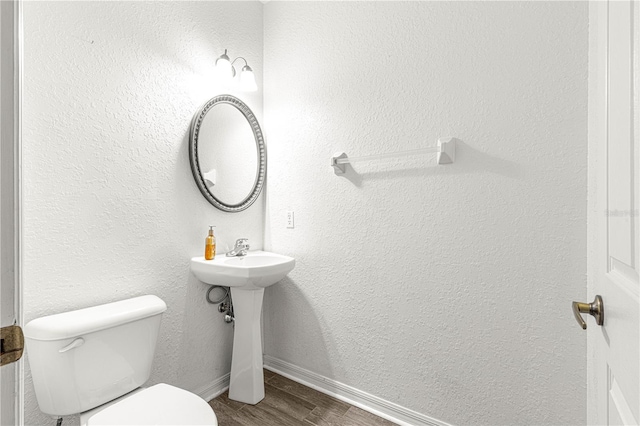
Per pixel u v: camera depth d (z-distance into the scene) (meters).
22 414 0.47
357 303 1.71
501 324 1.33
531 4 1.24
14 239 0.47
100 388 1.13
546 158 1.22
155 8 1.53
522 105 1.26
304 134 1.90
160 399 1.09
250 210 2.01
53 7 1.19
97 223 1.32
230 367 1.89
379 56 1.62
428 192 1.48
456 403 1.43
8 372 0.46
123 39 1.41
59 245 1.21
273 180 2.04
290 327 1.98
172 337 1.59
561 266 1.21
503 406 1.33
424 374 1.51
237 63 1.92
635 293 0.47
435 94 1.46
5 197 0.46
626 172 0.52
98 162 1.32
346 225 1.74
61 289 1.21
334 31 1.77
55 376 1.04
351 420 1.60
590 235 0.86
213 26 1.79
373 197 1.65
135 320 1.23
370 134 1.65
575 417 1.19
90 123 1.29
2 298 0.45
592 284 0.83
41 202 1.16
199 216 1.72
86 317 1.14
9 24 0.47
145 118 1.48
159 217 1.54
